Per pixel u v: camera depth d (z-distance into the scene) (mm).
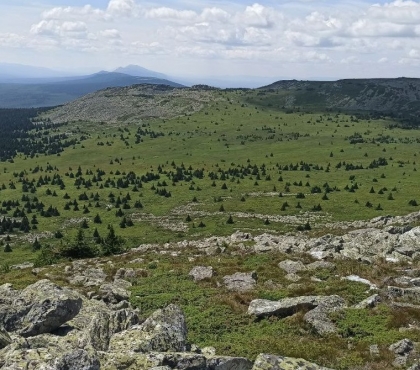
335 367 17969
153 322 17047
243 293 28812
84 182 196125
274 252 41375
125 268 38844
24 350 13609
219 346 20781
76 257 57031
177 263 39562
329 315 23422
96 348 16516
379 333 21344
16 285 33938
